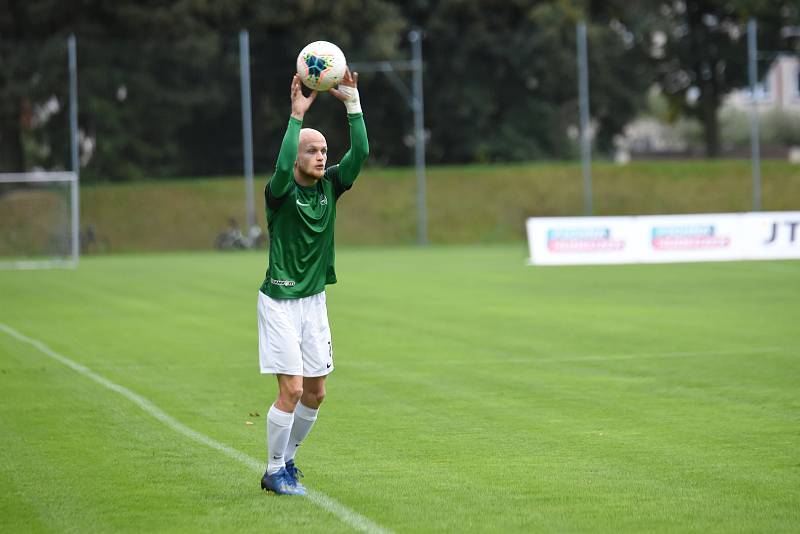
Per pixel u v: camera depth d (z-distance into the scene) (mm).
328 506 18297
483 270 77062
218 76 125375
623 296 56812
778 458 21625
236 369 34375
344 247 120438
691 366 34031
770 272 70750
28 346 39938
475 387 30516
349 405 27906
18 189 122875
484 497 18844
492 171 133750
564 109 151250
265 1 128625
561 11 139250
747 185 130875
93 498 18891
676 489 19312
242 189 127312
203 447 23031
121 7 126625
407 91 137000
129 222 121750
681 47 150625
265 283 19109
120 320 48500
